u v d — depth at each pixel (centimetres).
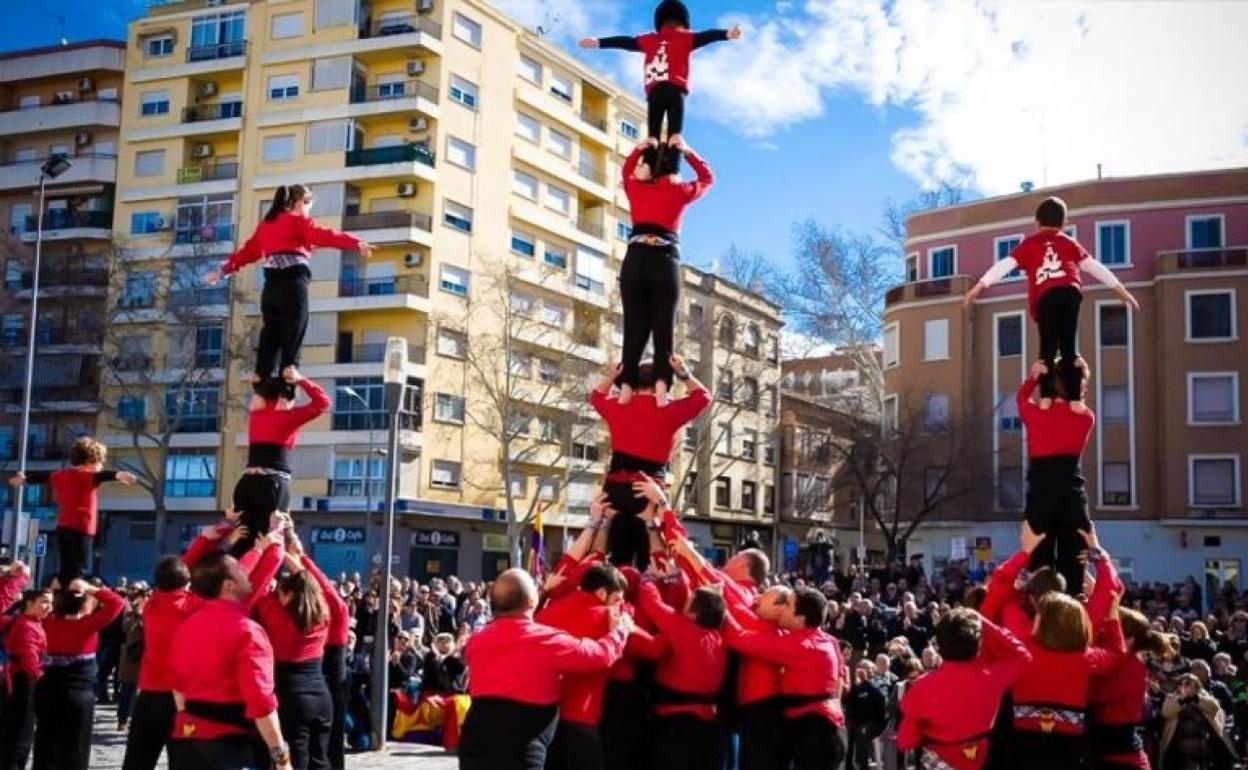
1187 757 1330
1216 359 4088
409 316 4278
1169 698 1366
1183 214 4216
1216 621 2128
